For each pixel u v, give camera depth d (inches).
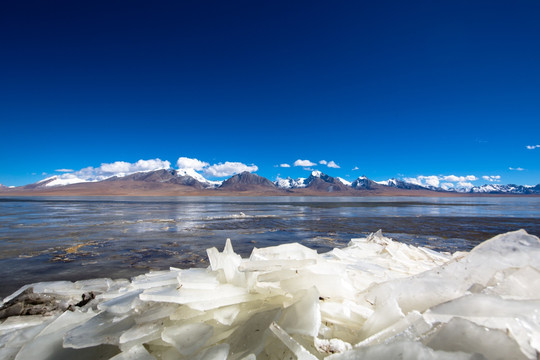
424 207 1936.5
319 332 74.0
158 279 109.9
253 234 547.5
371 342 63.6
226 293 85.5
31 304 157.8
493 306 60.2
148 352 72.0
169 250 375.9
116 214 1115.3
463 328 56.1
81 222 779.4
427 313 63.4
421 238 516.1
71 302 162.4
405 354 52.6
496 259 81.7
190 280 92.6
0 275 254.7
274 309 78.7
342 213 1242.6
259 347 68.0
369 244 211.0
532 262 76.9
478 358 48.4
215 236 515.8
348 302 86.1
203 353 67.4
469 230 647.1
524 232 87.7
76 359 77.6
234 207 1777.8
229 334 74.8
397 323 65.9
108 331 80.9
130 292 111.7
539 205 2445.9
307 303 76.7
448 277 81.7
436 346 55.6
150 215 1063.0
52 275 253.9
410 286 82.8
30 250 375.9
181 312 80.8
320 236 526.3
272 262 92.3
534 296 65.9
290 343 64.6
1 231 583.2
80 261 310.8
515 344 51.4
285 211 1364.4
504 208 1859.0
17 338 97.2
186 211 1337.4
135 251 369.1
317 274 91.3
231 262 97.4
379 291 86.9
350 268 132.9
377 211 1416.1
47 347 83.4
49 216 1000.2
